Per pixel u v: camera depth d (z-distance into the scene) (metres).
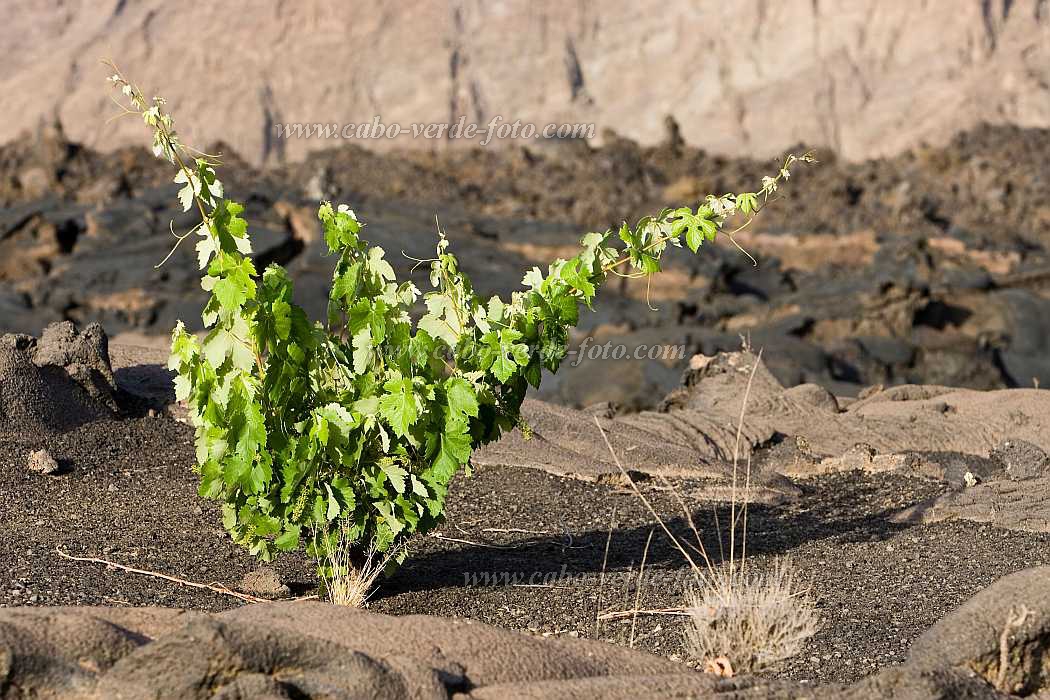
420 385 5.70
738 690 4.02
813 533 7.48
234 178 43.84
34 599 5.68
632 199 48.12
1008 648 4.09
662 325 35.22
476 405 5.71
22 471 8.27
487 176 50.34
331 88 102.81
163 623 4.28
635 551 7.06
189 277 36.75
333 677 3.75
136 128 99.75
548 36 107.06
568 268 5.96
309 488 5.79
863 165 53.31
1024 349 37.94
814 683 4.68
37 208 40.84
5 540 6.73
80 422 9.29
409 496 5.95
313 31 105.81
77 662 3.74
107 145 99.69
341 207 5.81
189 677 3.64
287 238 38.16
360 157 50.09
